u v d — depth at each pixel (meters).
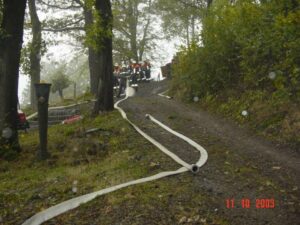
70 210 5.73
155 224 5.07
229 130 10.95
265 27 11.34
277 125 10.14
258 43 11.53
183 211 5.43
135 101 16.89
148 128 11.06
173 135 10.31
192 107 14.96
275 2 10.91
